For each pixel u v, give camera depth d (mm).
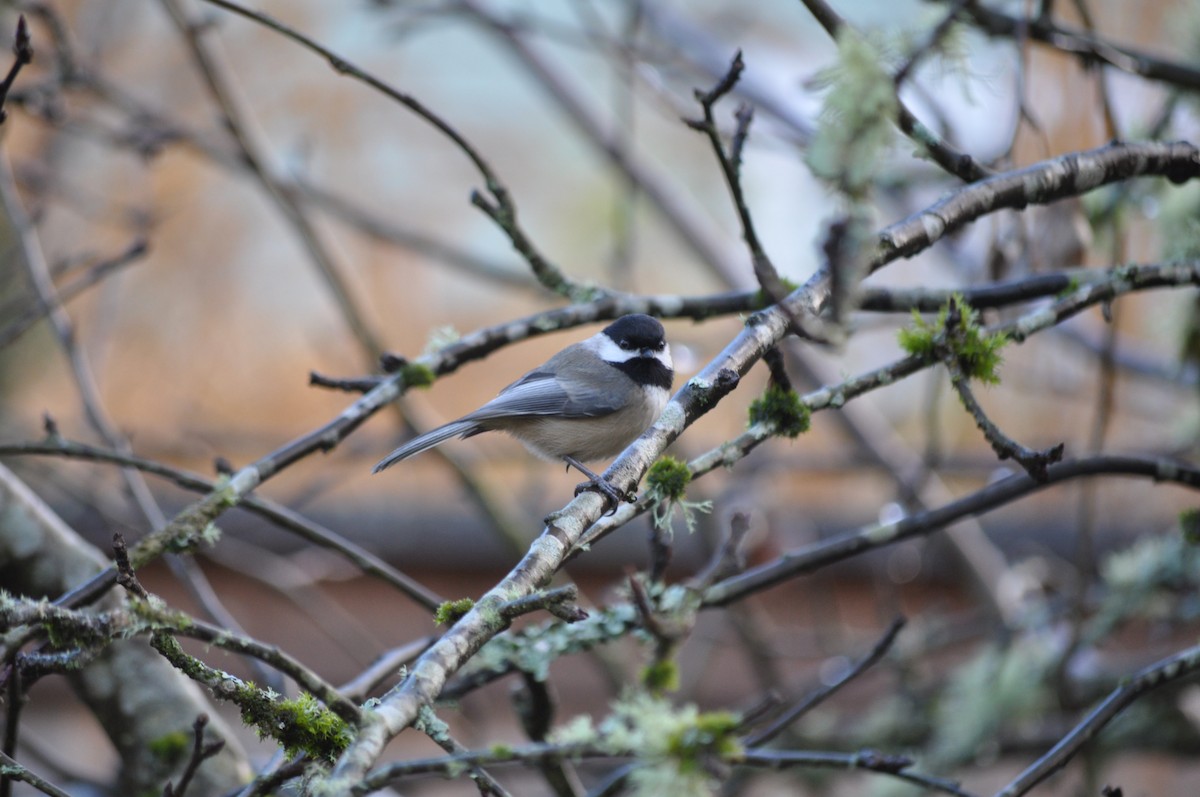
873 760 5617
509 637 6504
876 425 12523
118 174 16891
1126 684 5816
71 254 13852
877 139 4367
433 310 18297
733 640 12203
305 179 11836
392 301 18062
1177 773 13656
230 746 6977
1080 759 9211
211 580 13719
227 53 17844
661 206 13195
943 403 15906
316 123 18312
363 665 10328
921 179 9922
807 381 12438
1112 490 13977
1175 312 8945
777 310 5418
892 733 10391
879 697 12250
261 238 17875
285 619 13695
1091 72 7742
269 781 4660
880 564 13781
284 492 14992
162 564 13555
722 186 16641
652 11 13773
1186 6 9586
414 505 14078
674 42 13789
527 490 13453
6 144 16016
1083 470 6621
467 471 10344
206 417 16828
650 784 3445
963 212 5656
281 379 17406
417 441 7828
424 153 18922
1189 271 6316
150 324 17172
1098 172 5992
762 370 14148
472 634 4160
